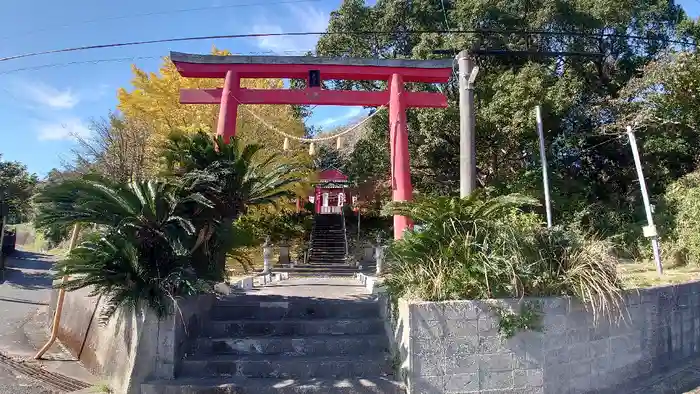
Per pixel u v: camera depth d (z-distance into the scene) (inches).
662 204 581.9
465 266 229.5
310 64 494.0
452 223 236.4
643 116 650.2
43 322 460.8
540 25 810.8
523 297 229.5
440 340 217.9
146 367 229.1
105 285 237.0
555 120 775.1
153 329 232.5
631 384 264.2
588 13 807.7
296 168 322.7
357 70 500.7
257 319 288.2
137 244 240.5
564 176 837.2
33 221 245.3
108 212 240.1
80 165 623.5
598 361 249.0
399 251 248.4
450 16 868.0
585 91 833.5
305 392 219.6
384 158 938.7
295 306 296.4
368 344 260.2
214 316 290.7
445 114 794.8
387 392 220.5
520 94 720.3
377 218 1212.5
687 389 265.3
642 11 849.5
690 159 706.2
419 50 799.7
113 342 268.5
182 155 282.2
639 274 382.3
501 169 892.6
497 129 780.6
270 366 238.4
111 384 249.4
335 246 975.6
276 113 839.7
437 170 924.6
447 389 215.6
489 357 220.7
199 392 219.1
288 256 834.2
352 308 297.4
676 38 796.6
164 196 244.4
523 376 223.1
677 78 593.0
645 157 754.2
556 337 233.0
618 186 839.1
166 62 826.2
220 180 275.0
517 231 243.6
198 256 277.3
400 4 872.3
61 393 251.8
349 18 916.6
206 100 498.3
